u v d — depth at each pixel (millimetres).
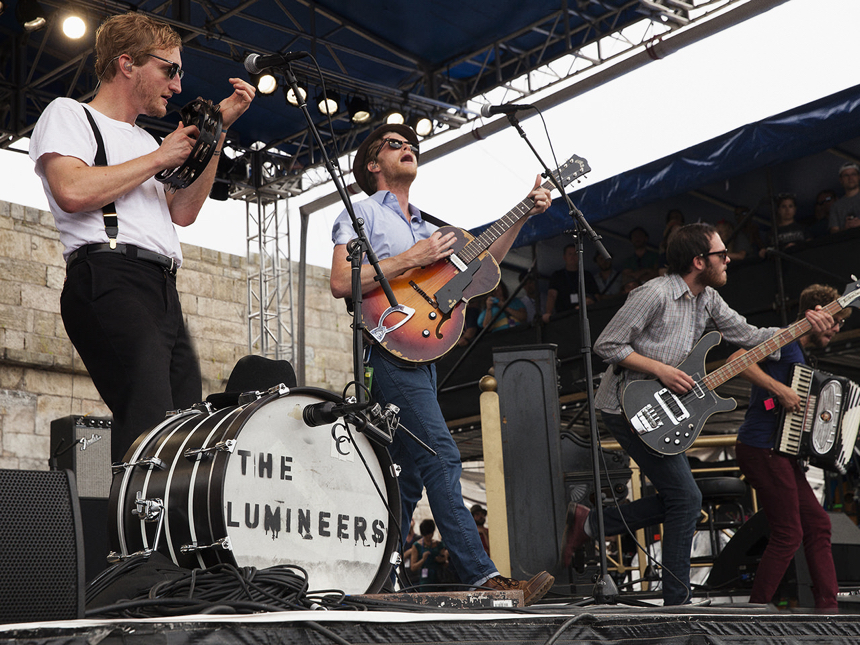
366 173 3496
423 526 9656
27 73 10156
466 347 10500
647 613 1869
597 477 3174
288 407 2098
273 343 12461
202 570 1765
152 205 2596
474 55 10531
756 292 8617
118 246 2459
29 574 1411
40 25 8648
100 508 3482
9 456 9906
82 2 8484
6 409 9961
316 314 12945
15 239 10297
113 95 2652
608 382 3922
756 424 4133
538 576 2793
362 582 2166
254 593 1683
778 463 4066
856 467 6453
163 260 2543
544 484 4508
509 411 4582
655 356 3824
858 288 4332
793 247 8422
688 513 3686
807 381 4094
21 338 10141
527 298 10641
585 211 9273
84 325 2420
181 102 10758
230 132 11469
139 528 2002
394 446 3127
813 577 4191
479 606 2287
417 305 3074
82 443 4121
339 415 2107
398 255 3053
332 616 1404
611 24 9953
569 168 3604
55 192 2391
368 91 10508
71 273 2449
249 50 9703
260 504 1988
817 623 2008
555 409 4570
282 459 2055
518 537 4465
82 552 1458
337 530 2133
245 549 1942
